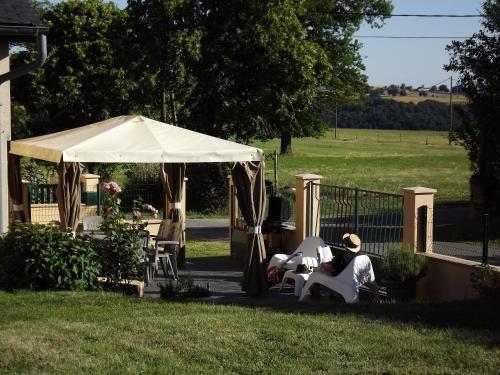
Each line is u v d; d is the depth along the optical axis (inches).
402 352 279.6
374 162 2324.1
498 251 617.6
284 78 1052.5
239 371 259.3
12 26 494.0
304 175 568.1
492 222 813.2
